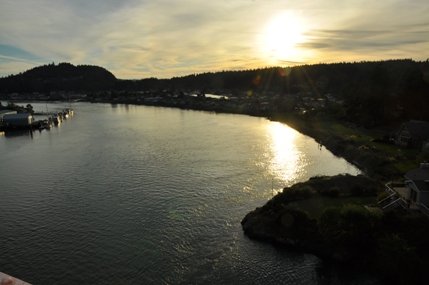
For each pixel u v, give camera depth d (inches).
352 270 1243.8
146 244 1438.2
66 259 1338.6
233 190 2057.1
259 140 3740.2
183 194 1993.1
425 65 4249.5
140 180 2265.0
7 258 1349.7
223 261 1317.7
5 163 2827.3
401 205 1466.5
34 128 5054.1
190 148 3292.3
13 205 1873.8
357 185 1914.4
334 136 3646.7
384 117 4146.2
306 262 1301.7
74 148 3420.3
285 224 1466.5
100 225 1615.4
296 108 7003.0
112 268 1278.3
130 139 3880.4
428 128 2955.2
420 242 1224.2
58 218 1700.3
